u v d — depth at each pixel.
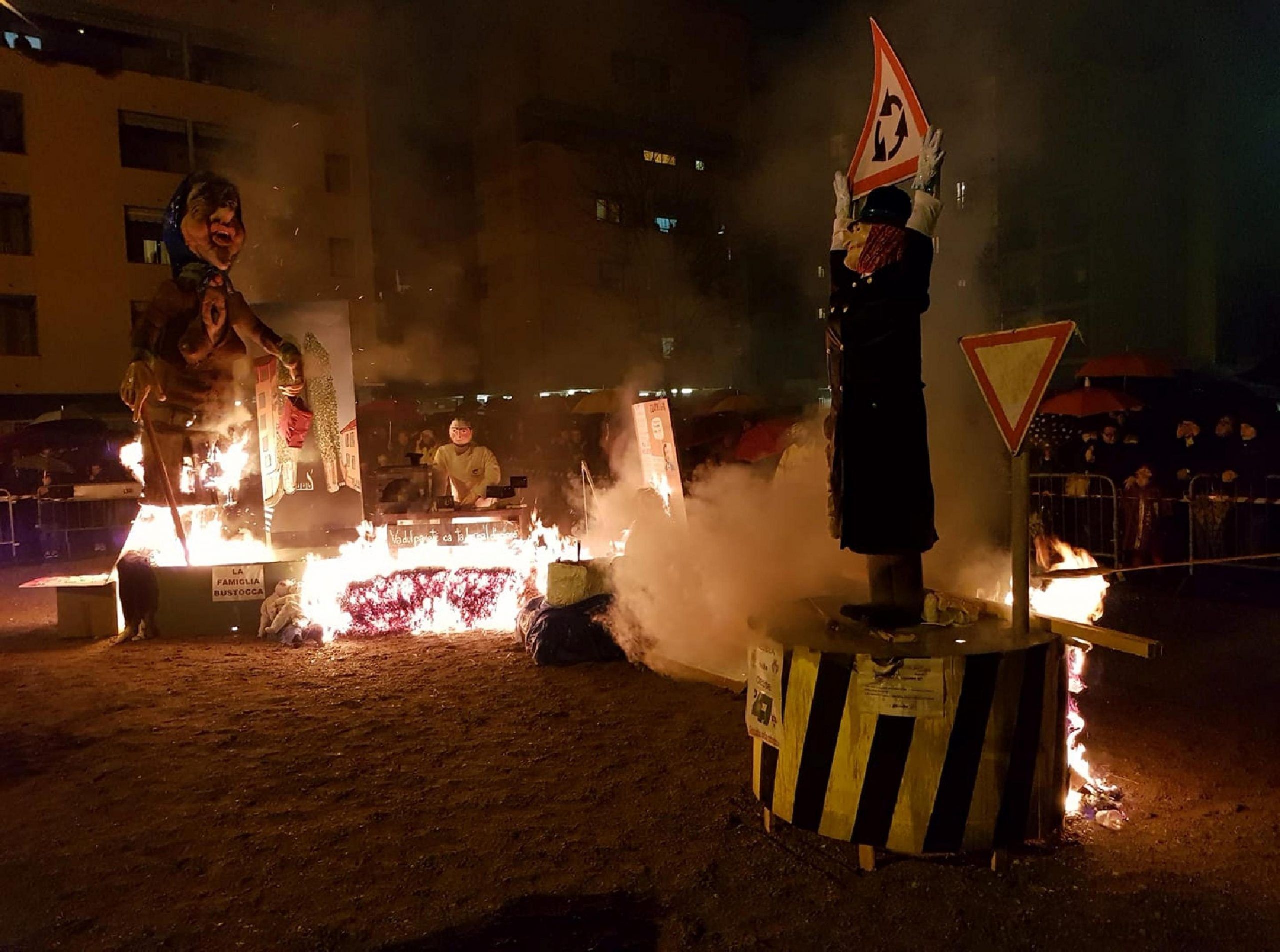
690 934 3.40
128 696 6.50
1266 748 5.26
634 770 4.95
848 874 3.84
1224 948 3.29
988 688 3.72
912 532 4.05
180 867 3.99
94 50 32.19
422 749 5.33
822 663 3.84
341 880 3.85
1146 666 6.97
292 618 8.08
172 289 9.09
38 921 3.58
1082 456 12.82
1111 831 4.21
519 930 3.46
